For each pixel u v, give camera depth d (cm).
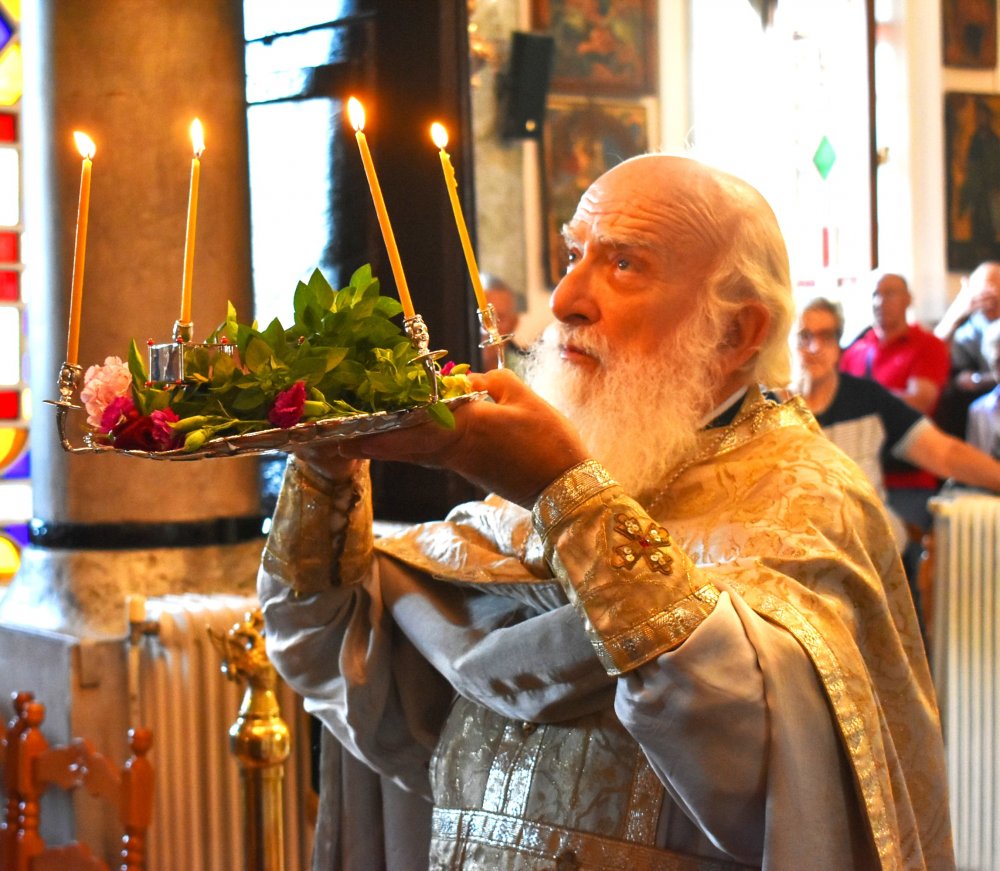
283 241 370
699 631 116
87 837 312
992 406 586
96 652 313
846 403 419
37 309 336
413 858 172
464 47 346
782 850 115
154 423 102
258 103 372
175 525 334
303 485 148
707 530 138
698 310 143
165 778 305
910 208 733
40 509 340
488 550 155
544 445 120
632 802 134
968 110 739
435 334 346
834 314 418
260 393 106
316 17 361
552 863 138
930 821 144
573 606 130
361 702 158
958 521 420
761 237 145
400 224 350
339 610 158
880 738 124
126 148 324
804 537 133
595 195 148
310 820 296
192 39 328
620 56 614
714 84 661
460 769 152
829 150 698
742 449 146
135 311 325
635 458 143
